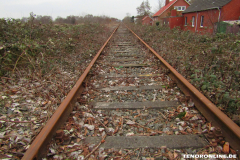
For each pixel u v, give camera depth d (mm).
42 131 2189
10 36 6008
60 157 2127
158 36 11523
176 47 7398
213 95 3357
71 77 4895
